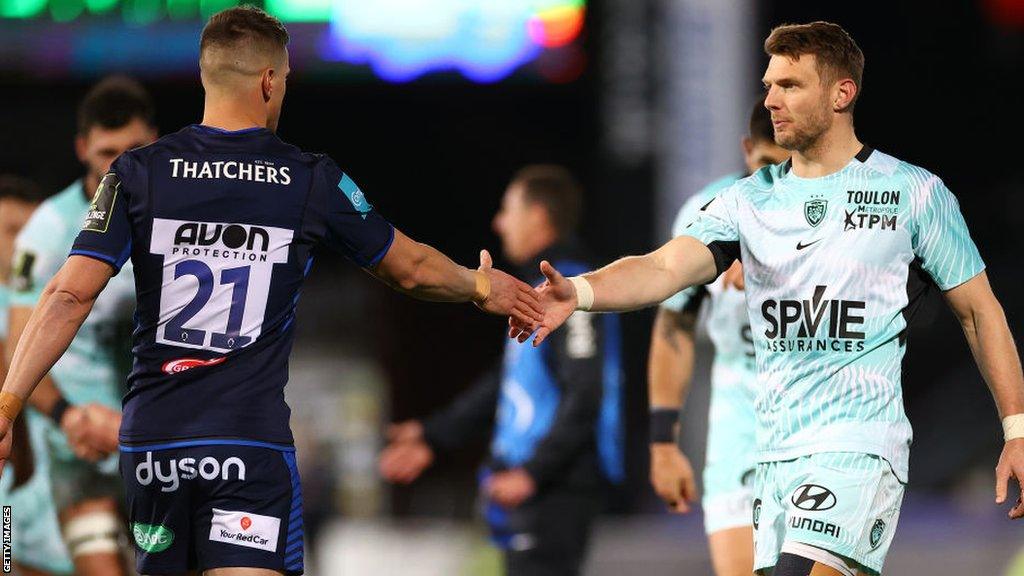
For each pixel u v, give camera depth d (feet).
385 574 148.56
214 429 48.62
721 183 67.51
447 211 249.55
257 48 50.70
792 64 51.55
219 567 48.75
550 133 242.17
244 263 49.19
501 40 184.44
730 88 174.29
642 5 175.42
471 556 157.69
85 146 70.18
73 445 69.21
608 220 186.50
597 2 185.47
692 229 54.34
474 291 53.26
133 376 49.67
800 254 51.62
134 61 184.55
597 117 232.94
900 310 51.47
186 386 48.91
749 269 53.06
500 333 239.50
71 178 217.36
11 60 183.42
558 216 81.25
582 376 76.33
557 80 186.91
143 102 70.13
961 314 52.60
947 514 195.83
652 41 175.42
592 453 78.28
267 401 49.44
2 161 216.33
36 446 75.00
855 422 51.01
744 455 66.08
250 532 48.83
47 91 216.13
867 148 52.39
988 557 147.95
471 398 85.51
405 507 210.38
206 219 49.03
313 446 134.82
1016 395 51.44
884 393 51.31
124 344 71.56
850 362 51.24
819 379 51.49
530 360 79.00
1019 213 250.37
